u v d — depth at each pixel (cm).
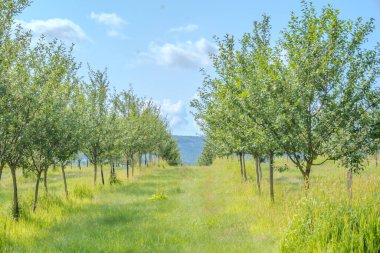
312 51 1188
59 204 1873
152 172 4500
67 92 1908
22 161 1619
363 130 1170
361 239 764
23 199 1797
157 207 1873
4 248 1068
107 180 3328
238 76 1554
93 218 1608
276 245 970
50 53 1538
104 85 2953
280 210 1370
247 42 1816
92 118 2766
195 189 2683
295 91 1219
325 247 796
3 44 1333
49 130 1647
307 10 1245
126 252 1003
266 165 4038
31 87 1446
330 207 916
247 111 1352
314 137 1242
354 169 1193
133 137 3738
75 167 5234
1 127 1352
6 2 1293
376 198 954
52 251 1012
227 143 2291
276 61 1286
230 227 1337
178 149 8125
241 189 2319
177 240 1145
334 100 1202
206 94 2167
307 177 1249
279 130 1263
